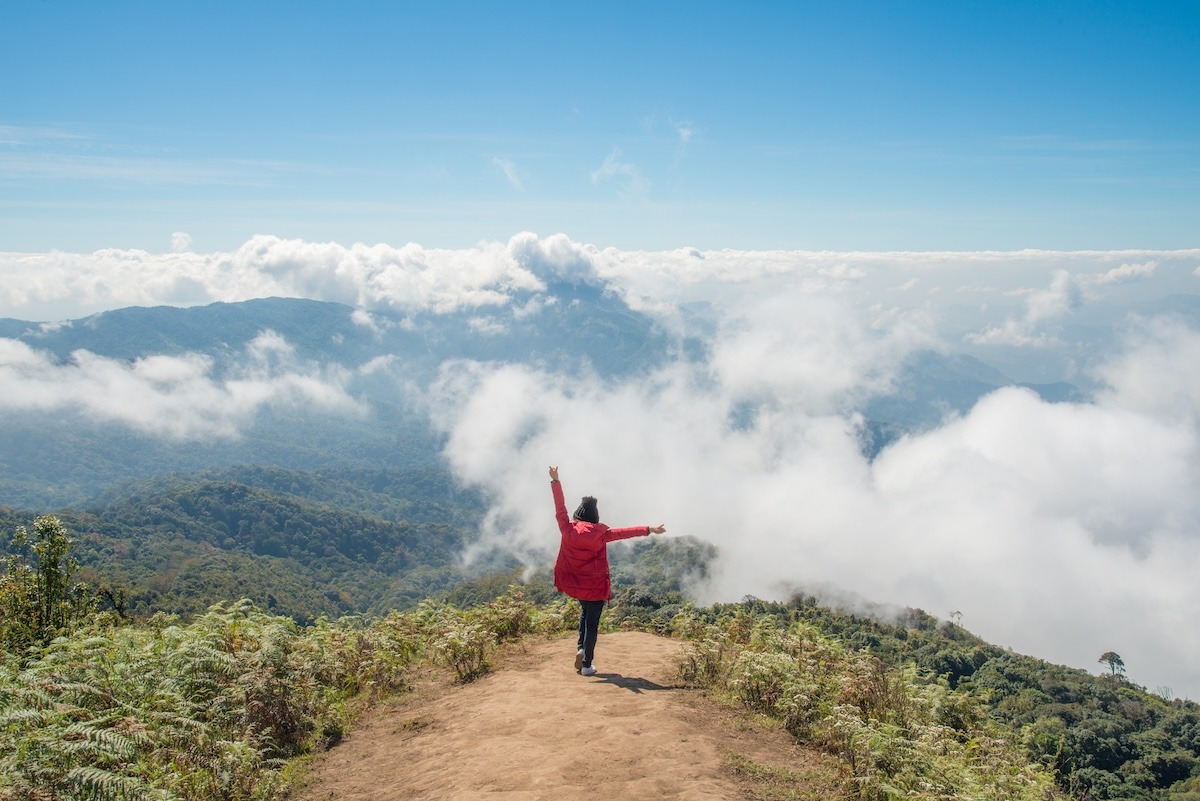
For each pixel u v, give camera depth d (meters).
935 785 5.84
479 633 9.87
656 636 11.36
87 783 4.94
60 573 12.39
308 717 7.84
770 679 7.79
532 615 12.22
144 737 5.78
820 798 5.33
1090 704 52.72
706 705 7.39
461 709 7.64
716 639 9.52
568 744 5.95
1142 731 39.56
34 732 5.33
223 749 6.18
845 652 9.73
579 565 8.16
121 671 7.61
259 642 9.13
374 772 6.31
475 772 5.55
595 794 4.94
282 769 6.62
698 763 5.64
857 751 6.06
